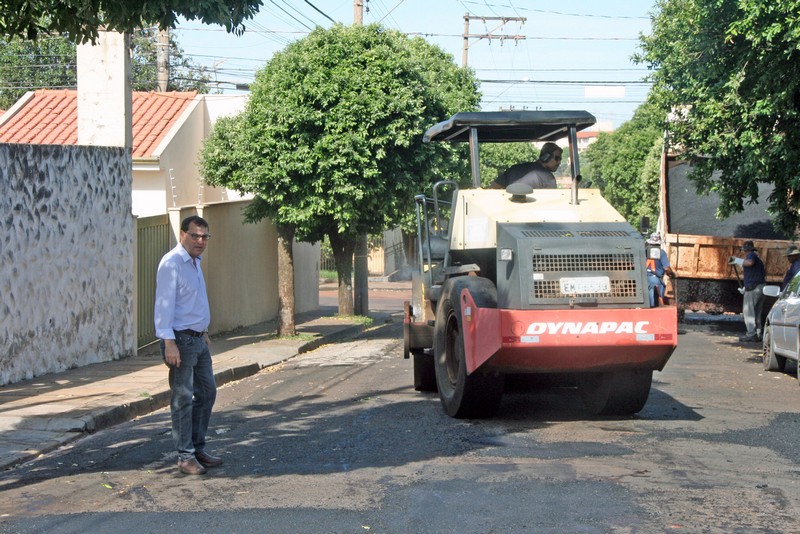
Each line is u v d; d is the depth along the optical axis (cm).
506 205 977
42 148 1295
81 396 1096
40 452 845
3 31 984
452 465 737
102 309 1474
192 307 737
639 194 6831
